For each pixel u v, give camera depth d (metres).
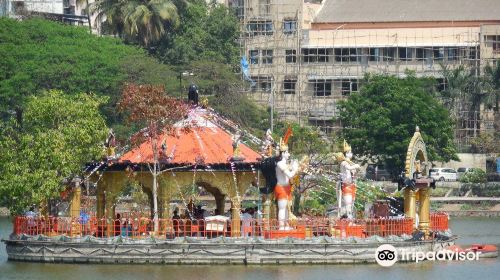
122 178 113.00
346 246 105.94
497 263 109.88
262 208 115.31
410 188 113.19
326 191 147.75
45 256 108.06
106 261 106.38
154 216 109.00
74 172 115.12
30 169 115.44
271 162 108.69
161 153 110.69
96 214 115.81
